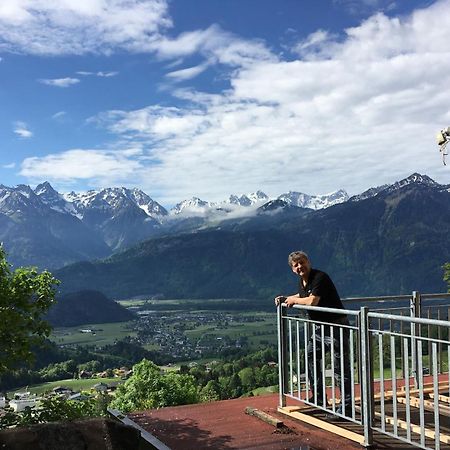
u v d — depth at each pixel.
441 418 5.01
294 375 5.69
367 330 4.36
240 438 4.92
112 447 3.69
